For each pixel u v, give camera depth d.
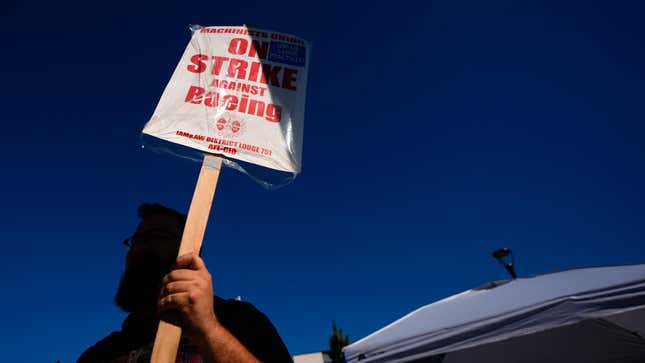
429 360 4.48
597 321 4.23
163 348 0.76
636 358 3.89
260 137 1.32
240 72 1.44
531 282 3.62
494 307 3.28
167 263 1.35
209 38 1.49
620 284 2.91
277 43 1.54
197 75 1.40
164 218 1.46
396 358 3.25
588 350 4.10
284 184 1.26
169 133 1.26
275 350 1.16
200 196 1.10
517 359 4.28
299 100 1.44
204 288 0.82
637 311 4.12
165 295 0.81
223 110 1.34
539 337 4.35
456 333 3.15
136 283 1.33
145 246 1.37
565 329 4.30
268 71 1.47
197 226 1.00
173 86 1.36
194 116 1.30
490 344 4.48
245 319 1.20
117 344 1.26
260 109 1.38
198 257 0.88
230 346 0.82
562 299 2.99
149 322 1.25
